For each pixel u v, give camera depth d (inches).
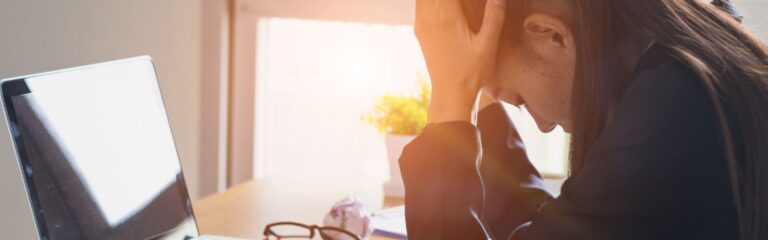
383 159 116.3
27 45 93.2
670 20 40.5
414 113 75.3
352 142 117.2
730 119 38.8
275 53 117.0
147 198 49.6
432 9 46.7
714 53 39.8
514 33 45.1
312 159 118.9
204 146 115.5
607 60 41.3
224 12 113.3
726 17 41.7
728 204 38.8
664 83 39.1
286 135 119.2
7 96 40.8
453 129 45.3
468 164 45.1
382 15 111.9
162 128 53.4
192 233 53.5
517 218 51.9
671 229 38.7
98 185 45.8
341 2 112.5
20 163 40.7
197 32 113.3
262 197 74.7
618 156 39.1
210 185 116.3
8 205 95.3
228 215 66.7
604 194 39.2
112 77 49.5
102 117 47.6
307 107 117.9
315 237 59.7
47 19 95.4
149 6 109.3
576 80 42.3
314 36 115.4
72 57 99.3
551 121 46.7
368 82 114.6
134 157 49.4
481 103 55.0
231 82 116.8
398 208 68.6
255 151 119.5
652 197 38.5
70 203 43.3
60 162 43.4
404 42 112.3
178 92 113.1
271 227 62.2
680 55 39.5
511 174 53.2
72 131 44.9
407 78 112.7
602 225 39.2
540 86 45.6
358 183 83.2
